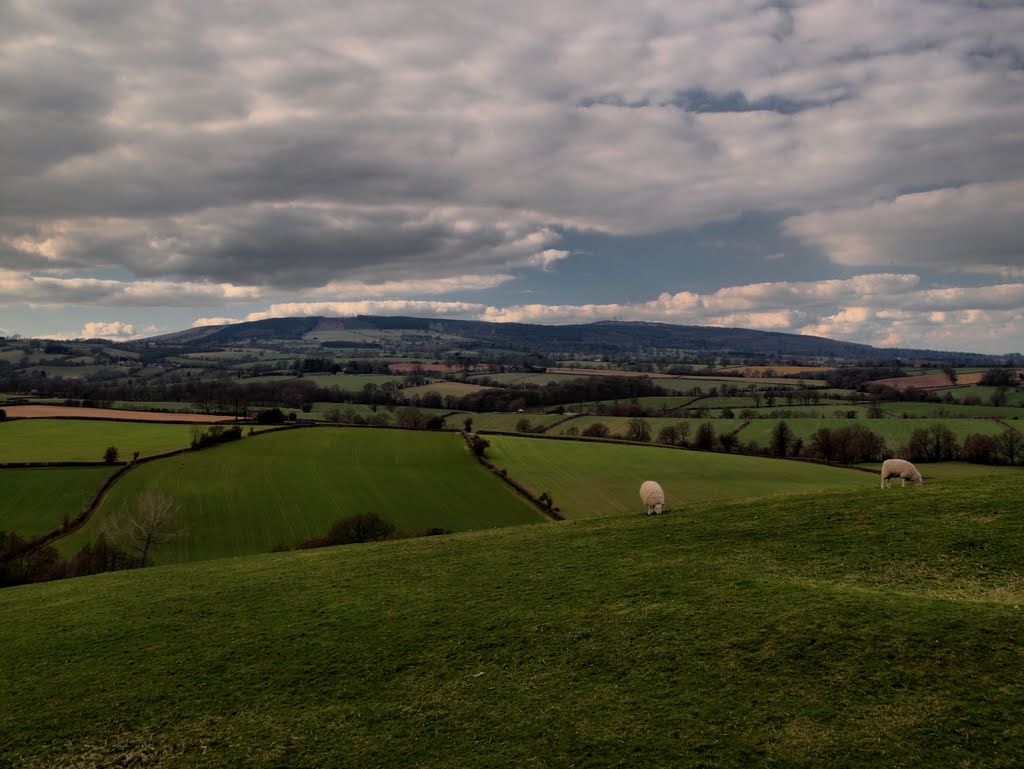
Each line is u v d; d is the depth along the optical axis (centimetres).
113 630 2536
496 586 2586
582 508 7612
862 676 1636
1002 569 2120
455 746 1612
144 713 1911
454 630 2214
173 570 3559
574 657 1947
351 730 1728
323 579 2942
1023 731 1371
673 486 8381
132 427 11200
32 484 7688
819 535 2655
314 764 1608
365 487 8356
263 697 1934
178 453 9444
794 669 1711
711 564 2514
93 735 1830
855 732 1456
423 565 3014
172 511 7106
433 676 1948
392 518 7338
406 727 1717
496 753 1565
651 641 1958
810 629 1859
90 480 7919
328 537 6438
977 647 1652
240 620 2506
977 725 1416
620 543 2959
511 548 3134
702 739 1512
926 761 1345
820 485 8288
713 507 3388
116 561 5512
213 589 2950
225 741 1739
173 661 2206
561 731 1616
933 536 2447
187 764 1661
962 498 2786
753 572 2375
